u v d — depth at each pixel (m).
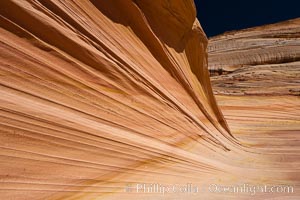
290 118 20.69
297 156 11.07
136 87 7.27
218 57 47.72
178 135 7.82
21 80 4.58
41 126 4.40
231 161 9.15
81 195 4.30
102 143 5.24
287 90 28.22
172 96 8.85
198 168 7.01
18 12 4.93
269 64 42.94
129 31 8.23
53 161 4.29
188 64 11.49
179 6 10.48
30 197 3.73
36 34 5.18
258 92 27.62
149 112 7.23
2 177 3.59
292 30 57.03
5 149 3.78
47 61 5.20
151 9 9.58
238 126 17.69
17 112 4.15
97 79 6.18
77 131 4.93
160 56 9.41
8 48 4.58
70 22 6.05
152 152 6.20
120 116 6.23
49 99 4.89
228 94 27.17
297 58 44.00
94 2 7.16
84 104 5.54
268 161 10.26
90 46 6.34
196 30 11.95
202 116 10.61
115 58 6.98
